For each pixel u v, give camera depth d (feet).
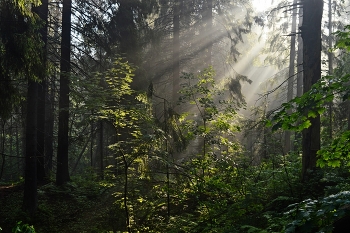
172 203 32.19
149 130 30.07
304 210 10.38
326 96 13.20
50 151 61.16
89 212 36.11
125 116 29.71
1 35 28.45
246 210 25.38
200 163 31.09
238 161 34.04
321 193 25.41
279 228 18.08
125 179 27.81
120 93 30.27
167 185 28.76
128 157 27.76
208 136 33.47
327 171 27.71
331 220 10.50
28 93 35.53
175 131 33.24
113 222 30.42
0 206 36.83
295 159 39.06
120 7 48.70
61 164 45.19
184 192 30.09
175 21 55.67
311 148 28.78
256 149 45.47
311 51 29.73
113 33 48.06
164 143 31.58
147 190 30.17
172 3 56.59
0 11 28.58
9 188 43.24
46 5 40.14
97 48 49.49
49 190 42.73
